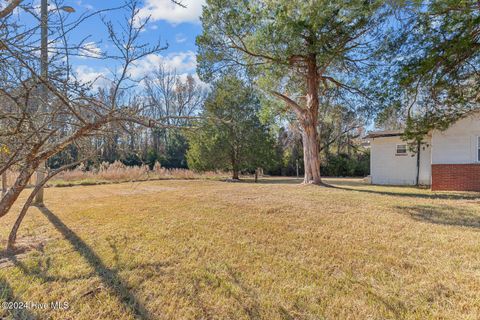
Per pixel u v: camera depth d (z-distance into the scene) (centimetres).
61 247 369
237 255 334
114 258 327
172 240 391
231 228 446
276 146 2361
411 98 840
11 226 481
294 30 812
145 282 270
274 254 336
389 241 379
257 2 902
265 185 1190
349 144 2689
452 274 276
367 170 2530
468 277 269
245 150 1758
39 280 274
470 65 689
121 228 456
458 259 314
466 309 217
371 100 998
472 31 605
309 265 304
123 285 264
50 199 795
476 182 955
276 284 263
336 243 372
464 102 729
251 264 308
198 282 269
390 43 794
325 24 816
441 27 659
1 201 226
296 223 473
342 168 2608
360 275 279
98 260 322
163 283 267
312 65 1038
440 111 809
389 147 1388
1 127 194
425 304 225
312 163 1143
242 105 1675
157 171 1789
